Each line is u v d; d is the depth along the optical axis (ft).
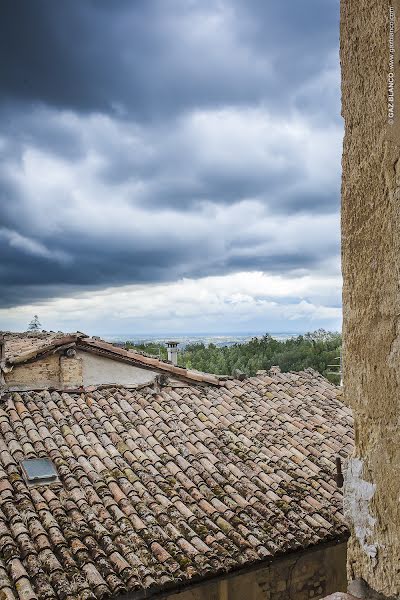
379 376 5.51
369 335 5.64
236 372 35.17
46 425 25.03
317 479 24.90
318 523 21.65
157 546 18.47
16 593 15.39
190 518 20.43
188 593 19.80
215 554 18.60
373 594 5.57
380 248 5.52
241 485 23.20
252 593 21.01
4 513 18.76
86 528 18.74
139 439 25.35
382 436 5.48
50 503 19.75
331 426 30.30
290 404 32.35
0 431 23.86
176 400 29.99
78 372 28.55
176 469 23.40
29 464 21.84
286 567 21.90
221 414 29.48
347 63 6.03
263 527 20.79
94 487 21.29
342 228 6.08
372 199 5.63
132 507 20.40
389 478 5.38
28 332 44.68
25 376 27.76
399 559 5.27
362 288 5.75
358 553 5.76
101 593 16.01
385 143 5.45
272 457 26.08
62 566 16.79
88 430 25.25
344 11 6.07
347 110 6.03
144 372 30.68
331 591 22.94
